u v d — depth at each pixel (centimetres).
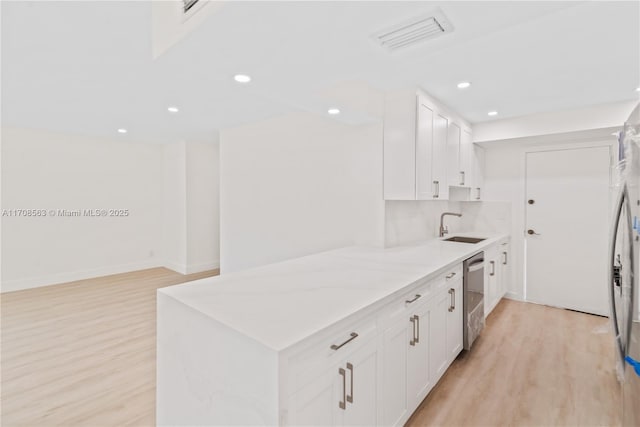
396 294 155
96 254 493
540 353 256
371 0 108
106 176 501
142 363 240
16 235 424
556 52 192
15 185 423
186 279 479
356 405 130
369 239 277
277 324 113
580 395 202
